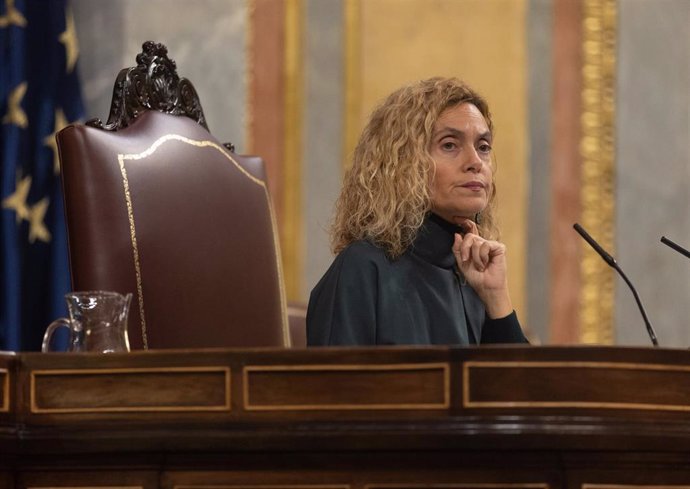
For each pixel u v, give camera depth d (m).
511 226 16.42
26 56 15.37
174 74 9.84
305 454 6.61
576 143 16.59
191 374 6.66
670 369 6.54
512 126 16.53
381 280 8.66
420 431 6.43
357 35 16.62
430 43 16.62
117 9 16.22
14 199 15.01
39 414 6.75
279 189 16.42
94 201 8.76
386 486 6.56
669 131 16.66
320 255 16.38
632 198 16.59
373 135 9.20
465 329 8.80
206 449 6.57
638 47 16.67
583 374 6.47
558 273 16.45
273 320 9.68
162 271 8.91
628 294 16.48
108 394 6.72
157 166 9.13
